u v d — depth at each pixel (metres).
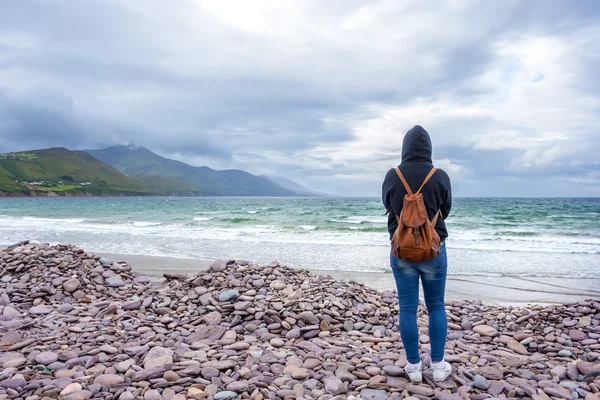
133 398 2.77
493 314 5.54
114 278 6.72
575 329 4.70
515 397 2.88
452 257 11.72
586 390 3.03
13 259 7.09
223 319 4.96
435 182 2.77
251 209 50.81
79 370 3.31
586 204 63.62
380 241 15.60
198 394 2.81
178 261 10.72
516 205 59.12
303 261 10.88
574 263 10.62
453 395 2.80
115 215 38.88
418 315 5.42
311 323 4.78
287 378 3.12
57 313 5.16
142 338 4.29
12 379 2.96
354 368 3.38
